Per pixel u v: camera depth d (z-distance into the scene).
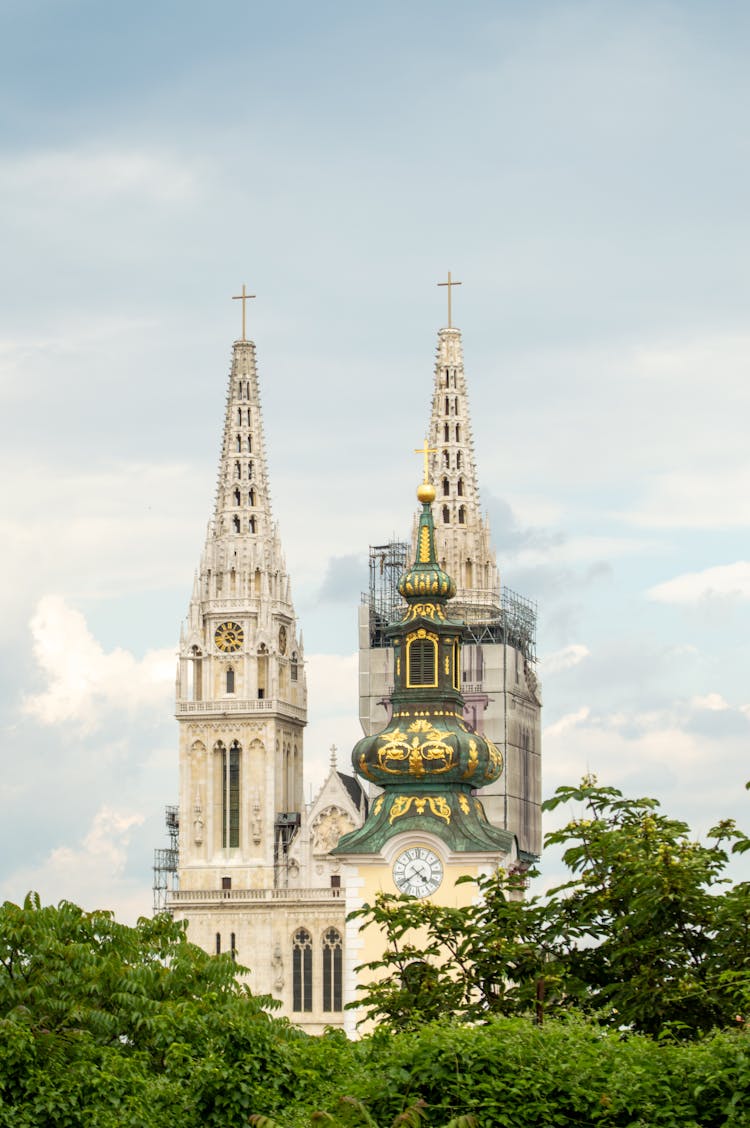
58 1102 108.44
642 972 115.50
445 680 177.00
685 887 117.50
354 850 172.12
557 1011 112.88
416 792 174.38
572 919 122.69
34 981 126.31
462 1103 96.00
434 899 171.12
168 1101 107.56
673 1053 96.62
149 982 128.62
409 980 126.25
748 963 113.75
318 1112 93.38
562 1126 94.69
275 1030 117.88
